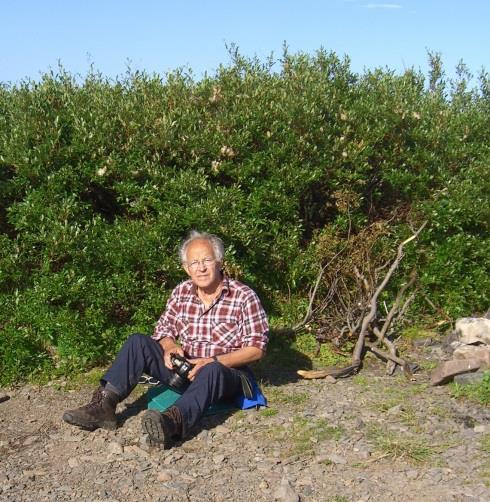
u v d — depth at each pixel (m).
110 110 4.86
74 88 5.14
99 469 3.31
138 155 4.71
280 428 3.68
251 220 4.81
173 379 3.79
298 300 5.04
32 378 4.32
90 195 4.80
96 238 4.51
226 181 5.05
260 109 5.11
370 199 5.47
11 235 4.64
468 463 3.30
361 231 5.17
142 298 4.59
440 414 3.82
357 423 3.70
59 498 3.08
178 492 3.11
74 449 3.51
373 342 4.81
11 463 3.38
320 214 5.43
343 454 3.42
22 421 3.84
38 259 4.50
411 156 5.42
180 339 4.00
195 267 3.75
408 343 4.91
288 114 5.12
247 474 3.25
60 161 4.60
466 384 4.15
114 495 3.09
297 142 5.05
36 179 4.55
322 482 3.18
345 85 5.70
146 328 4.50
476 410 3.86
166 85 5.27
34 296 4.37
